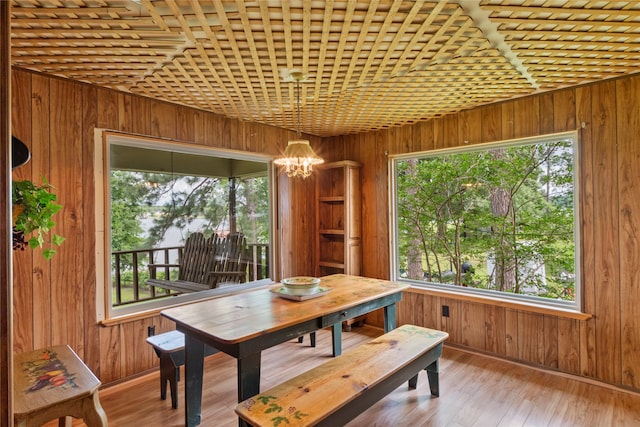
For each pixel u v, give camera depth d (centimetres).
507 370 292
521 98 301
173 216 320
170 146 311
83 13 164
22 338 233
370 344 231
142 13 165
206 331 185
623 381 255
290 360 313
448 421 220
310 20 172
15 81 231
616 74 251
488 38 194
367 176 415
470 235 350
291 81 253
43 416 140
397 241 400
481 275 343
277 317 207
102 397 254
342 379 183
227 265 361
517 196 321
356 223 413
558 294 297
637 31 188
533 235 311
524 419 221
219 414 231
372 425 215
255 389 190
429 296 362
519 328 304
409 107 321
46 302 243
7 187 77
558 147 296
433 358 238
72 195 255
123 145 287
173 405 239
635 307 250
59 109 249
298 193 424
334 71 235
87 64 225
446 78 253
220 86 263
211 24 174
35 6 159
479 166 343
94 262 265
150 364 293
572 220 288
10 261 78
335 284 298
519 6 163
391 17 170
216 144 342
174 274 320
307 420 149
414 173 389
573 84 271
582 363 273
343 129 404
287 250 410
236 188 370
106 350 270
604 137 262
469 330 334
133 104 285
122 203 287
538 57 220
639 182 248
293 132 414
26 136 236
